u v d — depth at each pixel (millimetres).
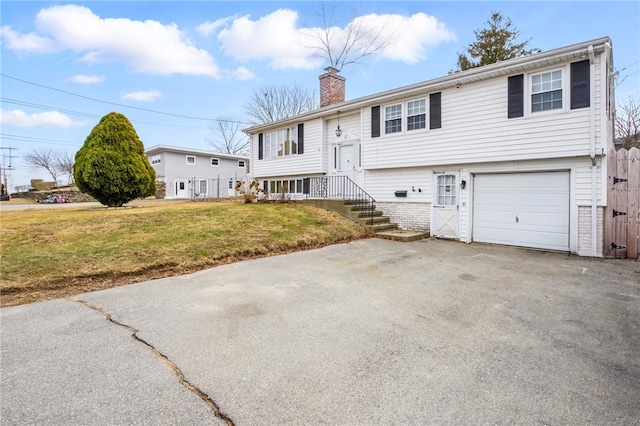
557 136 8336
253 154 17688
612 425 2133
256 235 8664
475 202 10172
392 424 2117
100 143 14195
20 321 3795
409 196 11570
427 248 8938
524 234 9258
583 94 7949
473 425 2119
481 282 5617
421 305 4441
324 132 14242
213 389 2488
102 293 4863
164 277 5793
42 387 2494
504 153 9164
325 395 2428
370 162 12273
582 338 3443
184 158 30766
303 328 3643
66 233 7672
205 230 8539
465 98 9898
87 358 2943
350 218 11617
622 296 4871
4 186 41156
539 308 4348
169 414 2195
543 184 8945
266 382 2590
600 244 7996
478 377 2689
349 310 4227
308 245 8867
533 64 8469
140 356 2988
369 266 6730
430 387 2545
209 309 4207
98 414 2189
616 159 7789
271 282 5508
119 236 7594
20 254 6078
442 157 10422
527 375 2727
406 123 11328
